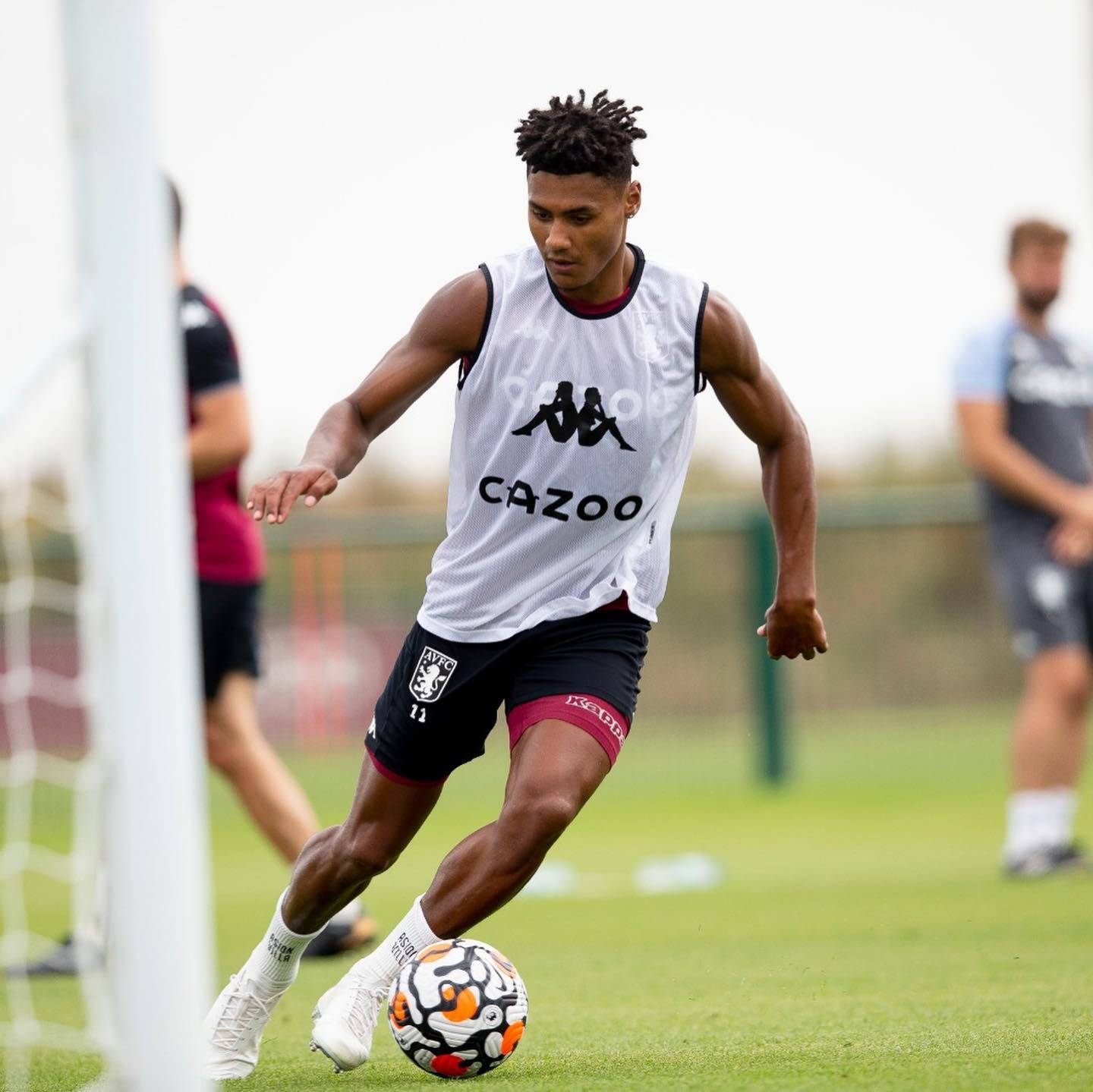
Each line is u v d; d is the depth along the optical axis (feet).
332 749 173.88
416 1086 39.27
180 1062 28.58
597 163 38.96
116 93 28.94
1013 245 93.97
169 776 28.78
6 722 151.33
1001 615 195.83
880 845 115.75
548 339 41.42
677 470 44.39
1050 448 92.99
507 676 42.68
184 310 66.23
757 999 52.85
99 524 28.89
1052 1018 46.19
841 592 197.16
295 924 42.47
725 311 42.63
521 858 40.04
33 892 99.45
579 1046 44.50
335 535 171.42
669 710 191.42
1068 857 90.53
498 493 42.32
